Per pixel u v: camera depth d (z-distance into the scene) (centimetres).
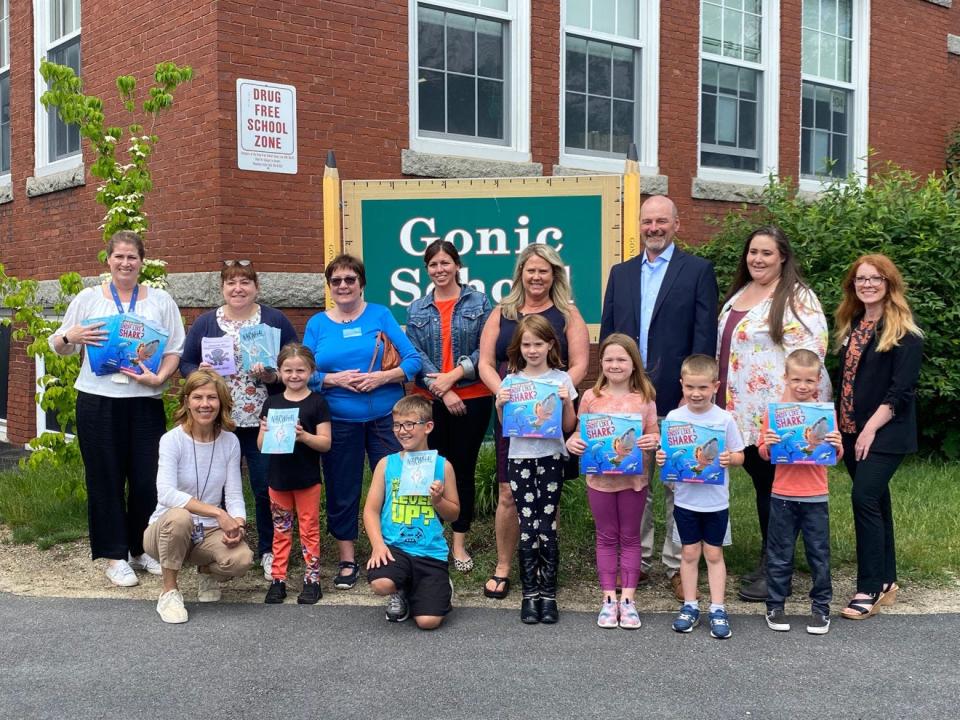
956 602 514
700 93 1082
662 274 525
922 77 1323
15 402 1073
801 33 1174
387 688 389
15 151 1060
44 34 1009
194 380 498
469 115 920
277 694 383
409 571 471
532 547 488
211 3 757
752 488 781
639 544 483
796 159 1178
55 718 360
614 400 489
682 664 418
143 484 558
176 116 802
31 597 522
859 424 495
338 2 816
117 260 551
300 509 518
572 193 659
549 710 368
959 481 802
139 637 452
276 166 789
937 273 860
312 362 520
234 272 553
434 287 582
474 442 565
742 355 502
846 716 362
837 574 564
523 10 932
